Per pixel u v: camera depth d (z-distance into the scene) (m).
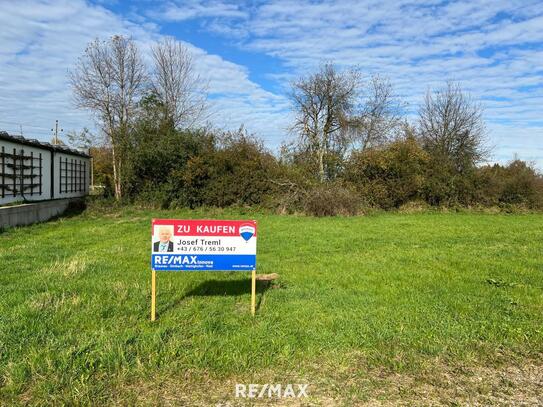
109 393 3.55
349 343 4.56
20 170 17.12
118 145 23.05
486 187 25.33
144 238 12.09
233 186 22.28
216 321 5.14
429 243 11.80
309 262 8.85
